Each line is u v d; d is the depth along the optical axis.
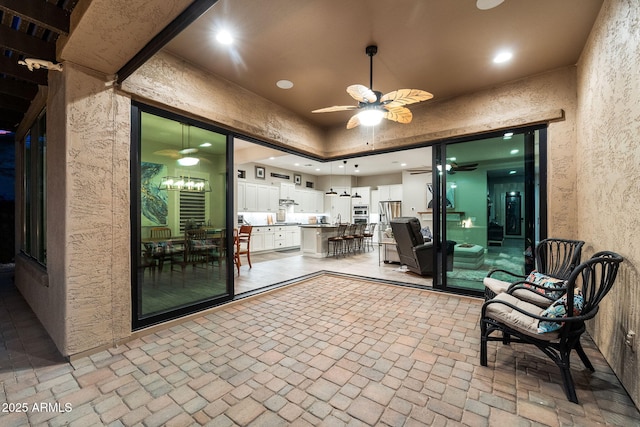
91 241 2.21
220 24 2.32
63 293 2.12
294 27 2.37
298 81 3.35
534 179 3.34
